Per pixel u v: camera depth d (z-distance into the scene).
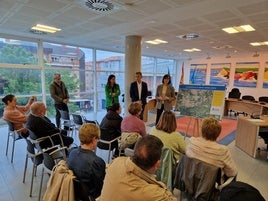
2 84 5.28
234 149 3.83
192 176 1.62
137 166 0.98
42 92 6.11
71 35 5.20
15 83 5.52
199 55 9.41
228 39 5.40
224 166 1.70
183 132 4.78
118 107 2.91
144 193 0.92
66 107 4.67
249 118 3.75
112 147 2.79
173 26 4.12
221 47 6.86
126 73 5.34
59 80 4.59
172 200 0.98
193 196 1.63
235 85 9.32
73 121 3.92
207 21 3.73
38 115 2.51
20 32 4.88
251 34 4.74
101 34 5.03
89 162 1.35
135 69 5.27
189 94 3.73
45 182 2.47
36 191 2.29
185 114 3.68
